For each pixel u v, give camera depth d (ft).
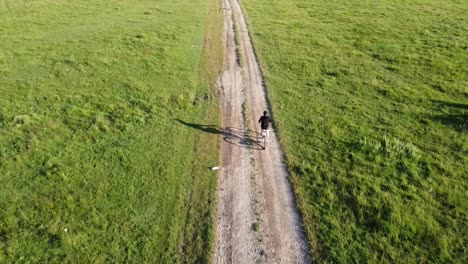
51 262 60.39
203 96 112.16
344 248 62.44
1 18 176.96
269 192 74.90
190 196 73.67
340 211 69.41
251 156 85.30
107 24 173.88
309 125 96.32
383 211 69.00
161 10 198.18
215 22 180.24
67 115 99.19
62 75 121.80
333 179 77.30
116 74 123.24
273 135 92.89
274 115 101.45
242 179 78.23
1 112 99.91
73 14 187.01
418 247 62.34
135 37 156.35
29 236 64.64
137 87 114.62
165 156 84.69
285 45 150.92
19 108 102.32
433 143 88.43
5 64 128.88
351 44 151.43
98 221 67.62
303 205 71.10
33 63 130.31
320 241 63.87
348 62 134.51
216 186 76.23
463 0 205.57
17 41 150.00
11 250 62.08
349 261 60.23
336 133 92.53
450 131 92.58
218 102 108.99
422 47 146.00
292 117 100.42
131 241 63.98
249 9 203.00
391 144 86.74
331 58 138.10
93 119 97.66
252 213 70.03
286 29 169.89
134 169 80.38
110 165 81.51
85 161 82.58
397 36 158.40
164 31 164.35
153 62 132.67
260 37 160.35
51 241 63.82
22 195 73.10
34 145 87.10
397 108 103.81
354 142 88.89
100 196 73.15
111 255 61.62
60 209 70.08
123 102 106.42
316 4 211.41
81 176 78.13
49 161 81.87
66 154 84.64
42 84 115.65
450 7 194.08
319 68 130.00
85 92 111.55
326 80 120.88
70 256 61.31
